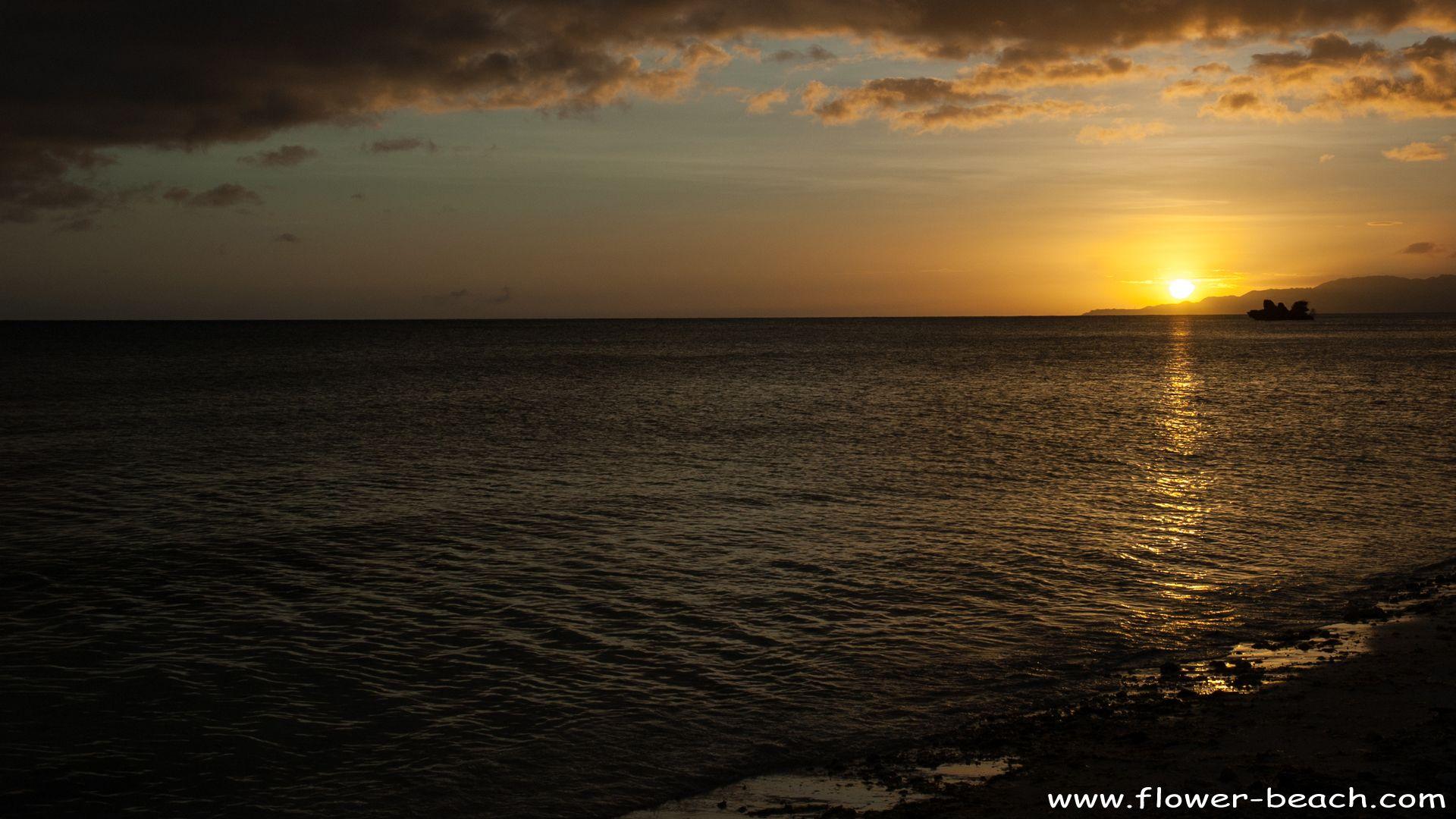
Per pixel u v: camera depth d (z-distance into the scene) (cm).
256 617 1622
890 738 1140
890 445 3772
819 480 2958
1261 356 11462
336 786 1034
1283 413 4950
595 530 2277
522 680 1335
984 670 1362
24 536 2206
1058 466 3225
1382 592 1720
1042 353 12838
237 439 3931
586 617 1619
